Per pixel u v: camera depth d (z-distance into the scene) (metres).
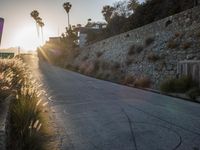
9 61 15.26
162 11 25.91
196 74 13.50
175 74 15.95
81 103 10.45
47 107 9.41
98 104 10.22
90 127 6.83
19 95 7.14
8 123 4.99
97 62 31.28
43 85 16.98
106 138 5.91
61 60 55.69
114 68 25.56
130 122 7.32
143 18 28.61
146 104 10.24
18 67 14.98
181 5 22.55
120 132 6.35
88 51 41.19
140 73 20.47
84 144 5.52
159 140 5.72
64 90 14.68
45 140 5.59
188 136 6.00
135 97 12.23
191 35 16.11
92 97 12.12
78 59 44.12
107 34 41.19
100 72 26.56
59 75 27.05
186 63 14.47
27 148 4.76
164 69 17.33
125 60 24.59
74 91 14.30
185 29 17.12
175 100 11.34
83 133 6.31
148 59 19.91
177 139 5.79
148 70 19.38
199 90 11.94
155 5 27.41
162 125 6.98
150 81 18.03
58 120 7.59
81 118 7.84
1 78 6.43
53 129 6.62
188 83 13.48
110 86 17.31
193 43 15.55
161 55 18.58
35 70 34.19
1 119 4.55
